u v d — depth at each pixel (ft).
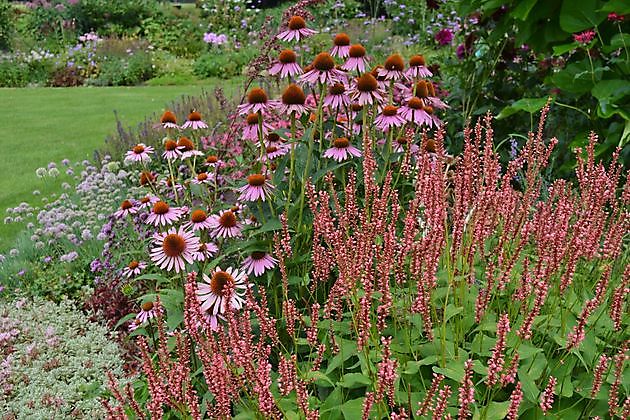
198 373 7.75
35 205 19.47
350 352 6.85
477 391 6.34
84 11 58.08
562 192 7.73
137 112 33.40
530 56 16.48
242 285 7.41
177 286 9.69
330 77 8.66
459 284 7.45
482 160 7.98
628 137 11.74
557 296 7.26
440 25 33.14
